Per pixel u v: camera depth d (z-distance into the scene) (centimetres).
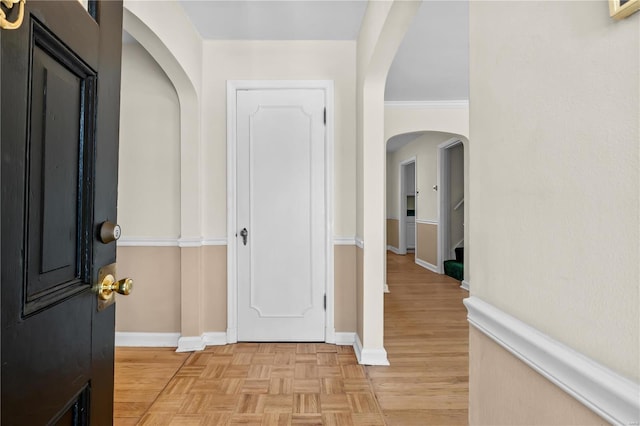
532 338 57
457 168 566
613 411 43
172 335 270
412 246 864
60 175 65
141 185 271
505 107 68
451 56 286
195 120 262
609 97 45
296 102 272
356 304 271
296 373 221
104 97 80
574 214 50
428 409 181
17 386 53
